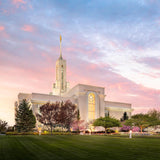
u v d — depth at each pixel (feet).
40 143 72.18
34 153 46.88
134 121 204.33
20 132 181.06
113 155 43.04
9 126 239.09
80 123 254.27
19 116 199.52
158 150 51.34
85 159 38.45
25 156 42.73
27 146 62.08
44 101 274.36
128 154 44.39
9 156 42.83
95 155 43.14
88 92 303.89
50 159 38.99
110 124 219.00
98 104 308.60
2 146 62.39
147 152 47.57
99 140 86.94
